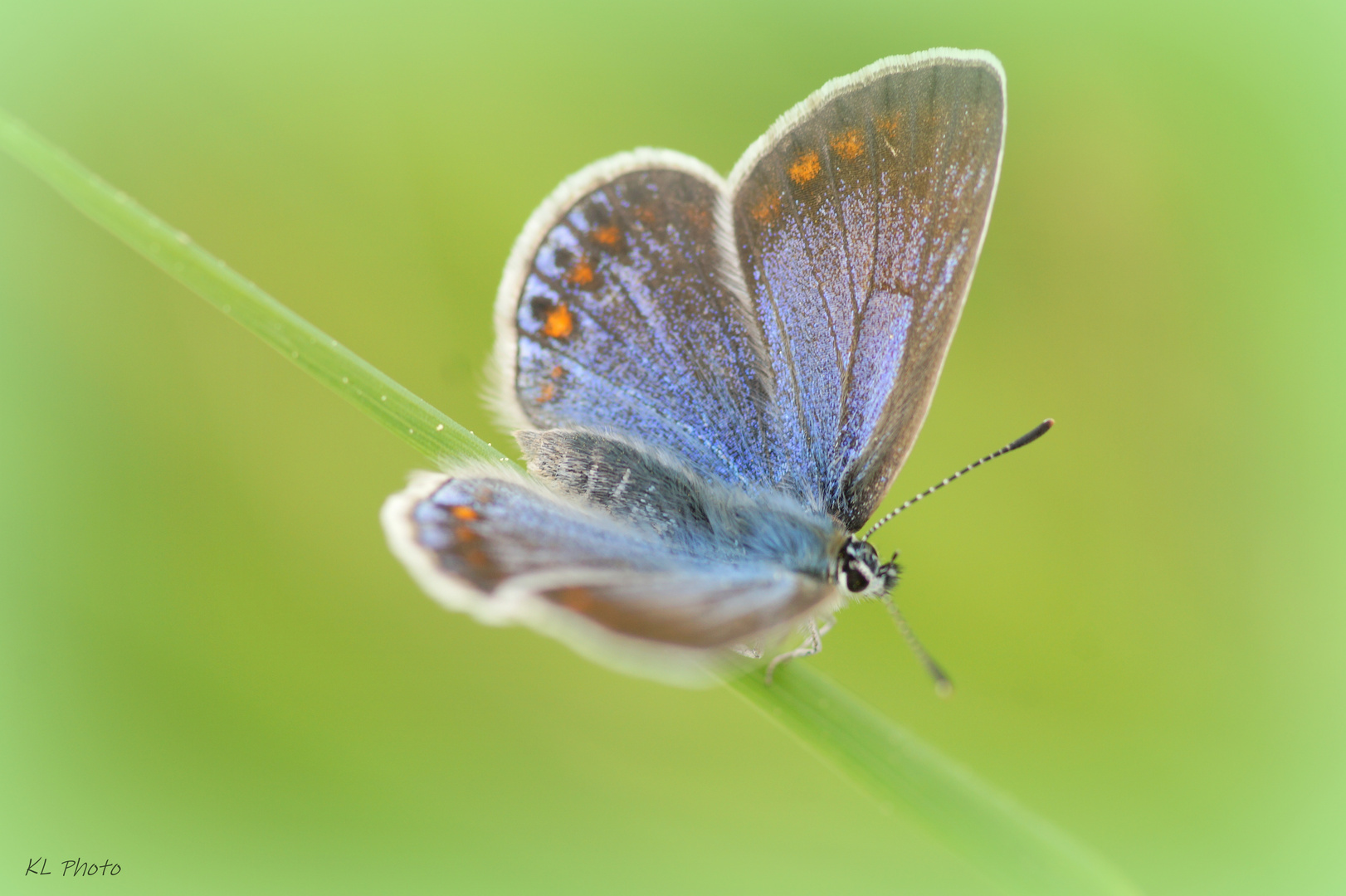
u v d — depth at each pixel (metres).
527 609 0.18
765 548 0.19
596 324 0.19
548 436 0.19
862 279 0.19
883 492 0.19
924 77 0.19
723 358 0.19
